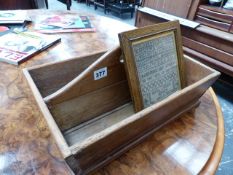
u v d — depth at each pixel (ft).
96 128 2.00
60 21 3.91
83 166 1.26
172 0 5.19
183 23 4.84
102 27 3.87
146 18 5.68
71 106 1.86
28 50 2.79
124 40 1.80
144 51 1.96
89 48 3.08
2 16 3.73
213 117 1.97
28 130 1.65
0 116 1.77
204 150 1.62
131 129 1.36
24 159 1.43
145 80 2.00
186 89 1.65
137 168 1.45
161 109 1.49
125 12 12.02
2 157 1.44
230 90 6.17
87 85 1.90
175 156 1.56
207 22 4.78
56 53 2.89
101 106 2.13
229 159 4.28
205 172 1.47
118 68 2.07
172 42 2.20
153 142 1.65
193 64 2.20
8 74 2.36
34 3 5.65
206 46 4.80
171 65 2.20
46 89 2.05
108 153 1.39
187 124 1.86
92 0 13.44
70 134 1.89
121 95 2.27
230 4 4.66
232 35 4.41
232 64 4.49
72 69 2.13
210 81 1.86
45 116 1.33
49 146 1.53
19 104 1.91
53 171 1.37
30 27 3.59
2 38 3.03
